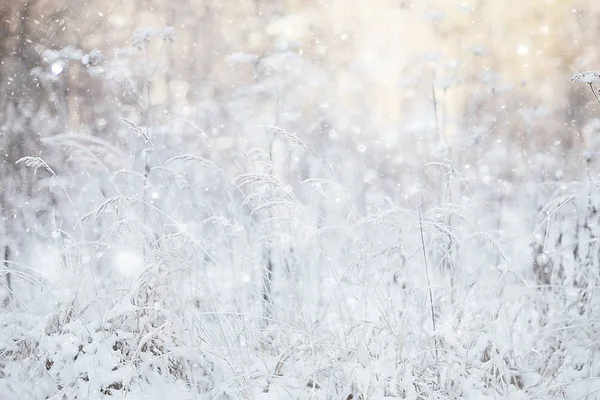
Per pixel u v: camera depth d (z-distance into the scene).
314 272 4.56
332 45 12.12
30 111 10.09
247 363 3.92
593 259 4.40
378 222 4.19
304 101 10.64
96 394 3.65
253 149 4.85
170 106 9.90
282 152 6.55
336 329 4.08
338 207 5.30
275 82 9.67
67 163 8.20
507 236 4.85
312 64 11.63
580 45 10.75
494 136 8.97
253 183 4.25
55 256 4.44
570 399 3.77
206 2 12.78
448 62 8.91
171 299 4.01
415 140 8.23
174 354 3.74
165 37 8.02
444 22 10.52
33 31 11.74
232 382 3.71
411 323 4.17
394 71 10.38
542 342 4.09
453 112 9.06
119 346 4.08
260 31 12.60
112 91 10.45
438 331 3.90
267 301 4.40
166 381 3.88
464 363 3.73
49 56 9.73
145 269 3.80
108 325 4.04
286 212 4.36
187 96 10.84
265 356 3.93
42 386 3.79
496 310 4.09
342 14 12.42
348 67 11.31
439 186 5.36
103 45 12.62
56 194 7.54
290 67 10.12
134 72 9.34
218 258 4.54
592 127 7.42
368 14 11.91
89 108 10.38
